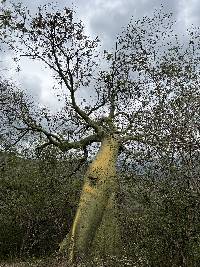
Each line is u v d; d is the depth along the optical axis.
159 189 14.03
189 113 12.62
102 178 17.83
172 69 14.30
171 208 13.27
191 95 13.13
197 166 12.51
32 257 19.81
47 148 23.47
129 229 16.31
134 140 17.66
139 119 15.48
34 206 22.98
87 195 17.55
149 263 13.36
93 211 17.25
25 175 23.88
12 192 23.42
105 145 18.95
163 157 13.91
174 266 12.73
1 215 23.27
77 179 24.30
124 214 16.92
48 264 14.93
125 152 17.88
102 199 17.50
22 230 23.23
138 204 16.17
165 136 13.05
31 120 20.89
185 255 12.72
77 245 16.50
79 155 23.05
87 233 16.88
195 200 12.59
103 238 16.69
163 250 13.46
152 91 15.98
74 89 19.42
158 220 13.80
